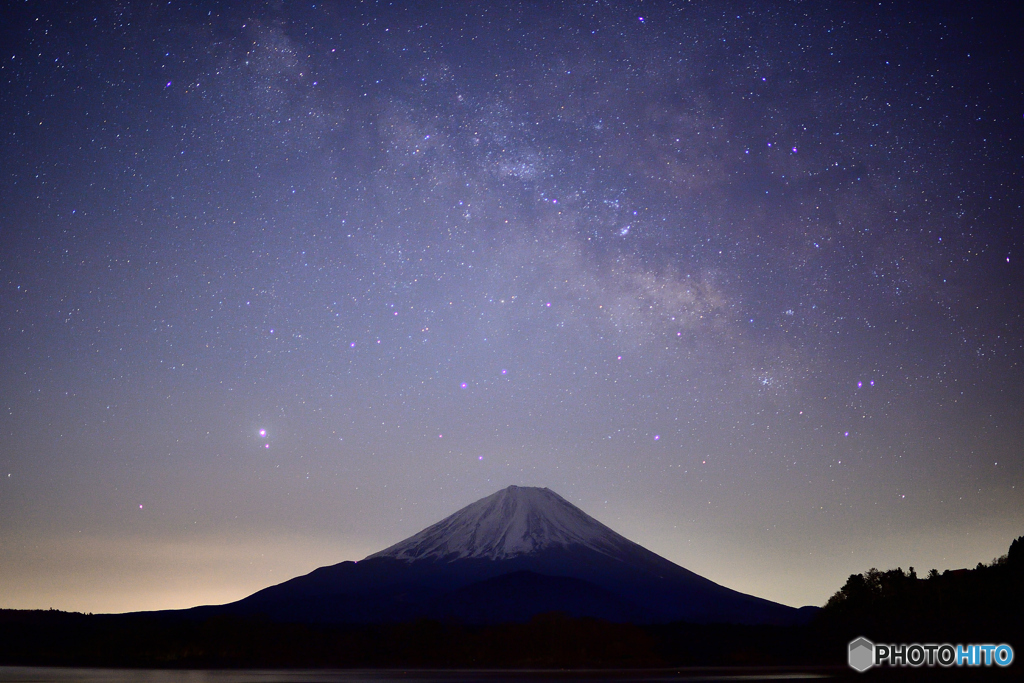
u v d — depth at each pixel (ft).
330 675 144.97
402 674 150.41
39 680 121.80
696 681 120.47
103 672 152.15
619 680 124.77
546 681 122.62
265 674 147.74
